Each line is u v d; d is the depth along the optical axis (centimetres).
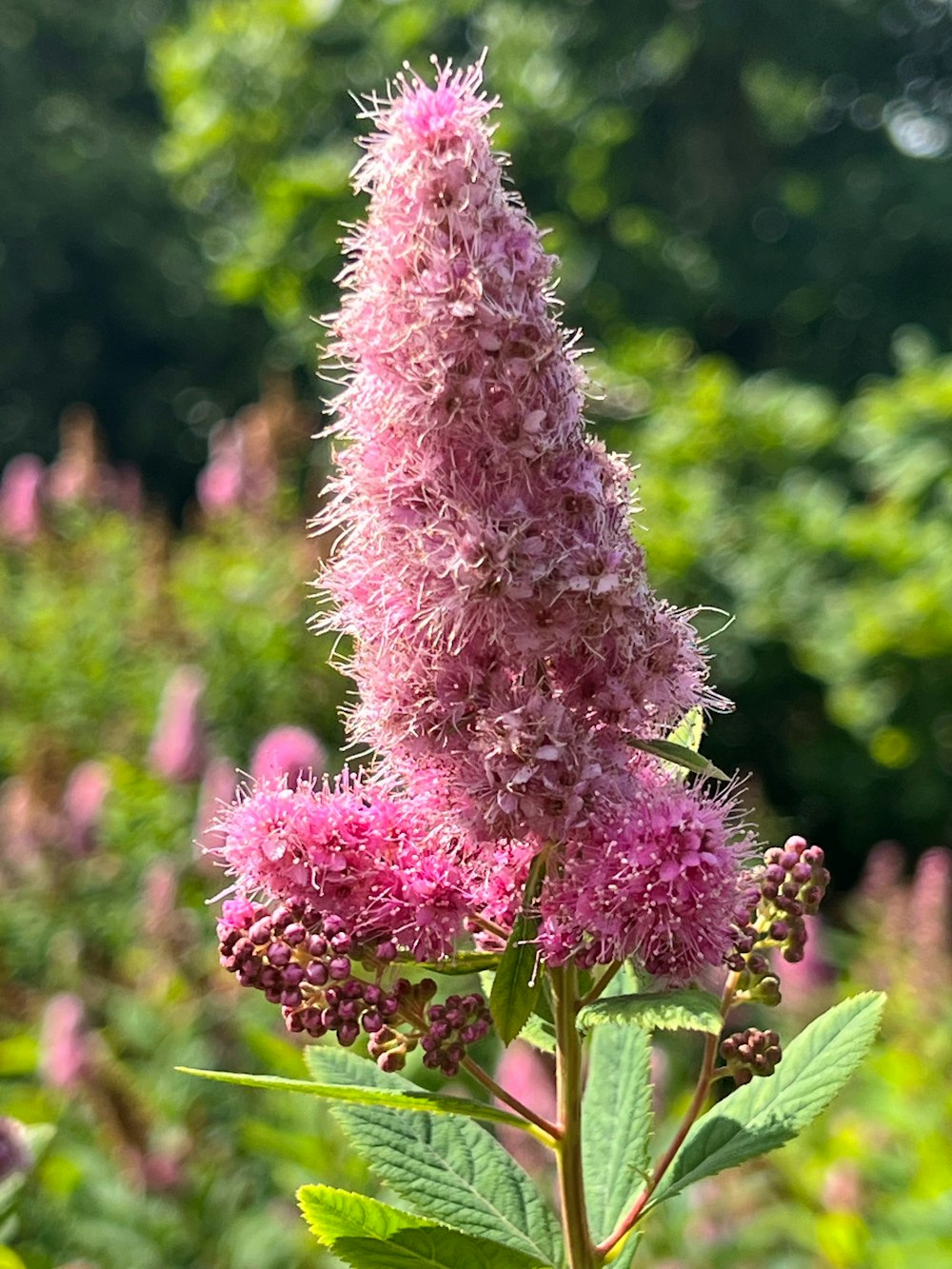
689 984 18
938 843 104
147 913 54
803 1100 19
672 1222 43
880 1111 49
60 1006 45
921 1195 43
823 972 59
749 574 102
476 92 19
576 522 18
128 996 54
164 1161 42
